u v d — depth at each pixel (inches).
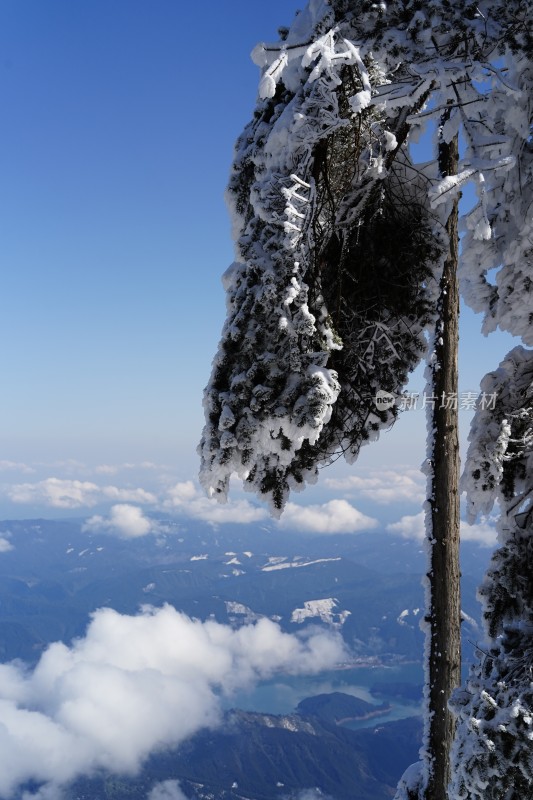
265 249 239.3
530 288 239.1
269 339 237.0
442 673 278.7
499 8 225.3
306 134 225.0
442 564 284.7
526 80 230.7
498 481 244.8
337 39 228.8
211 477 241.0
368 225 286.8
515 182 237.5
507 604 242.5
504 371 256.5
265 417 233.5
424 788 276.2
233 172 270.8
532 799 192.2
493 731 200.5
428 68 220.8
